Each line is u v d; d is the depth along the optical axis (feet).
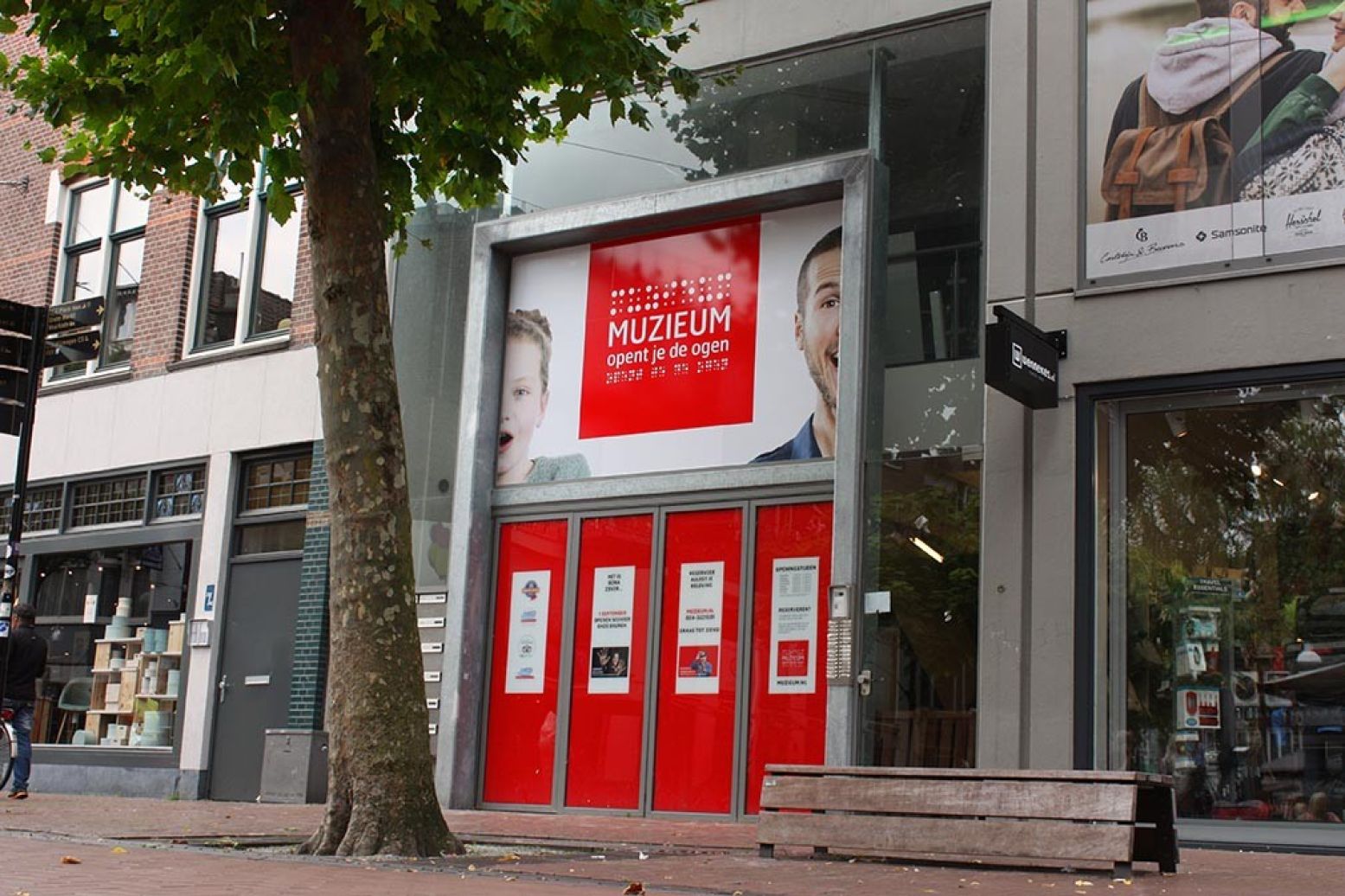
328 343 26.96
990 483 35.55
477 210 47.37
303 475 51.24
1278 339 32.58
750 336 41.42
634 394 43.24
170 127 30.60
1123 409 34.76
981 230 37.50
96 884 19.03
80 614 57.21
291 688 48.73
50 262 61.93
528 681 43.52
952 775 24.66
